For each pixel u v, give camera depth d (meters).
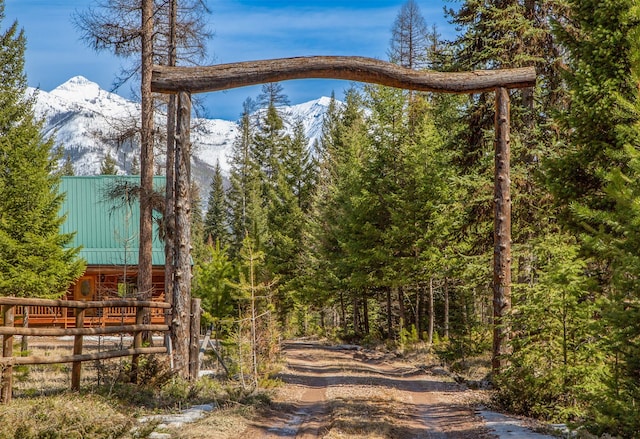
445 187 30.34
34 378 14.84
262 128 69.62
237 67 15.23
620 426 8.49
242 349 16.81
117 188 22.92
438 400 14.55
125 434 8.77
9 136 24.00
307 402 14.66
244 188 69.38
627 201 8.77
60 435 8.04
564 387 12.17
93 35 21.09
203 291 23.27
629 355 8.60
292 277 48.97
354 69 15.59
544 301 12.91
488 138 22.34
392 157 34.59
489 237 23.50
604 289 13.12
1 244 22.86
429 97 37.03
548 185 14.66
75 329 11.20
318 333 49.97
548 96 21.72
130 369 13.66
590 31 14.01
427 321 37.53
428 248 30.25
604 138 13.95
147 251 22.12
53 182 25.86
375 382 17.72
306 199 60.75
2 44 24.55
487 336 22.27
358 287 36.34
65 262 25.80
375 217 35.12
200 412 11.72
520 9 21.64
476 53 23.00
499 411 12.68
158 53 21.92
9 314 10.02
